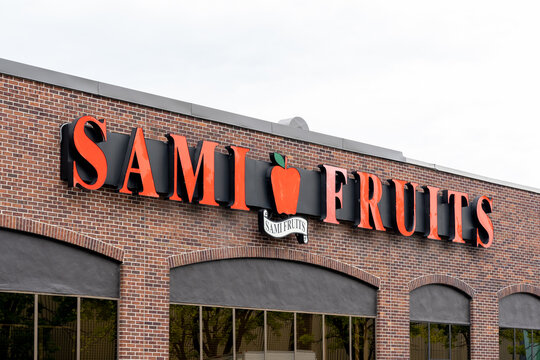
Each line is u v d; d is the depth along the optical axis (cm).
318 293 2600
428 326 2969
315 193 2586
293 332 2505
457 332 3091
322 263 2597
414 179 2973
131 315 2111
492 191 3297
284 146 2547
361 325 2727
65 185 2020
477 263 3177
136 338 2112
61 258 2009
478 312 3159
